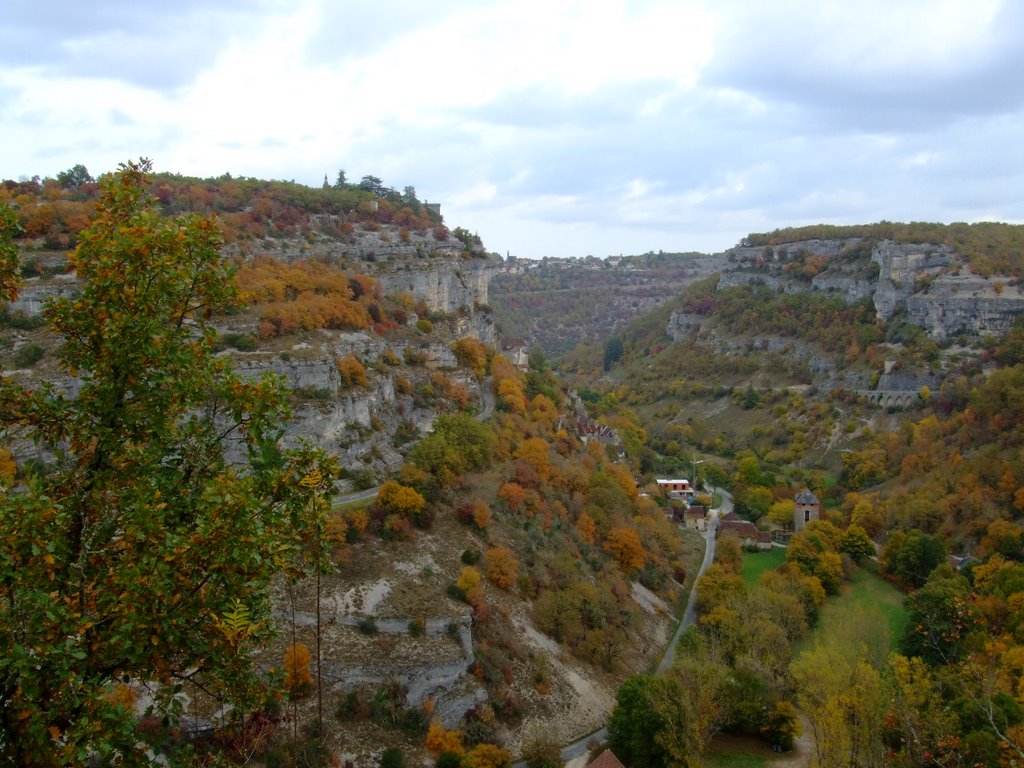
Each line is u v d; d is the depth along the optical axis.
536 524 73.88
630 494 101.06
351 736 45.97
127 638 14.90
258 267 89.94
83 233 17.70
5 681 13.73
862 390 162.25
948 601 61.91
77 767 14.05
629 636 69.38
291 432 69.38
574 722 56.16
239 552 15.58
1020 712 44.84
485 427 83.12
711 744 55.47
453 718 51.09
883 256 180.00
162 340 17.59
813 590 79.81
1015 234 181.00
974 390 126.69
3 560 13.95
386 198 147.88
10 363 64.06
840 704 45.19
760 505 115.25
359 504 66.88
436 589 58.66
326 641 51.19
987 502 96.44
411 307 108.81
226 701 17.48
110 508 17.05
